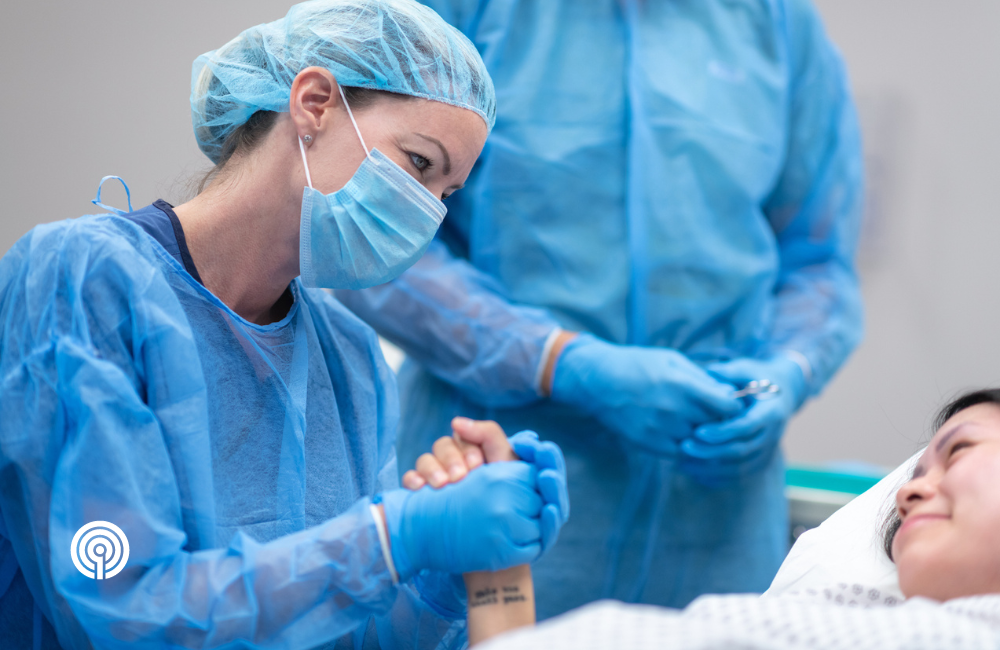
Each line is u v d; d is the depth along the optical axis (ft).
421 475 2.92
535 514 2.72
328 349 3.43
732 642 2.07
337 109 2.96
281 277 3.11
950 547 2.73
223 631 2.45
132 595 2.43
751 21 5.45
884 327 9.51
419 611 3.32
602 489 5.08
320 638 2.56
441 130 3.01
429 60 2.97
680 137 5.08
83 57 7.20
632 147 5.05
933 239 9.35
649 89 5.11
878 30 9.29
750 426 4.89
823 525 3.76
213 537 2.68
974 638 2.14
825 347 5.78
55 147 7.21
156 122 7.31
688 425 4.88
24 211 7.21
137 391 2.65
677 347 5.30
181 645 2.44
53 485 2.45
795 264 6.21
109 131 7.25
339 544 2.58
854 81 9.34
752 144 5.28
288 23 3.07
